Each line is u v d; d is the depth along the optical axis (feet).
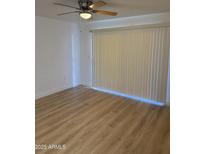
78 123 8.87
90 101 12.51
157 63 11.53
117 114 10.13
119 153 6.36
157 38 11.20
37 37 12.51
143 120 9.30
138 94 12.95
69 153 6.31
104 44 14.35
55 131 8.00
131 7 9.53
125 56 13.15
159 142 7.11
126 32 12.69
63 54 15.10
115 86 14.33
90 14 8.27
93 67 15.76
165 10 10.21
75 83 17.02
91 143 7.01
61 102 12.23
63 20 14.12
